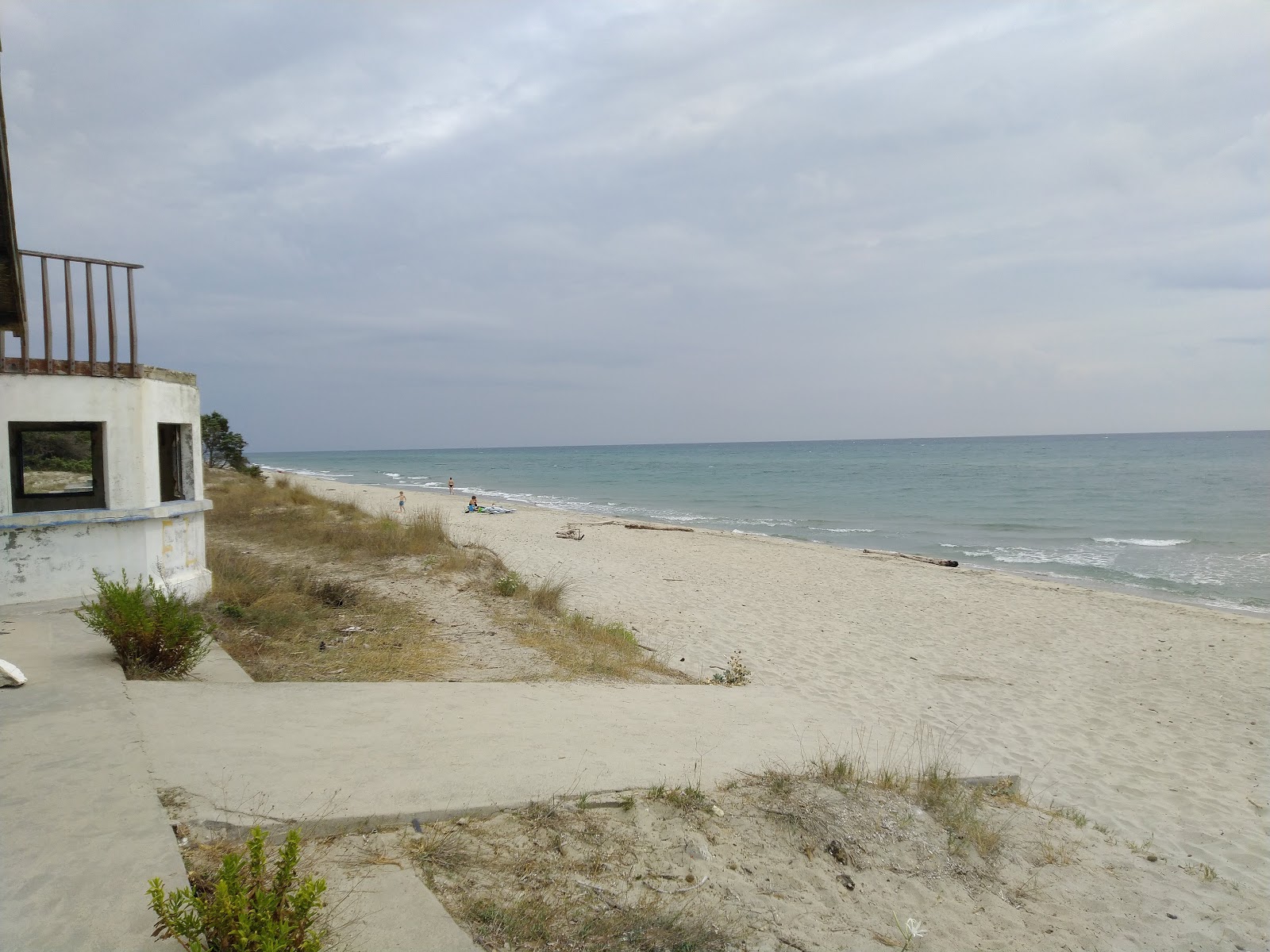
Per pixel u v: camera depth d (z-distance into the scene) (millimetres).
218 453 38969
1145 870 5285
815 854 4438
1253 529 28656
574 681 7648
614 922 3422
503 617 10297
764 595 15867
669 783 4867
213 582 10086
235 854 3412
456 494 46125
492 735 5441
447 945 2979
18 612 7516
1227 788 7129
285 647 7984
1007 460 88750
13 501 8406
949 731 8281
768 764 5566
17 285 6566
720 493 49188
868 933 3816
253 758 4480
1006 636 13008
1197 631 13430
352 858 3551
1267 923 4695
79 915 2818
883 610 14781
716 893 3871
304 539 15625
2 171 5680
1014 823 5566
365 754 4773
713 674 9727
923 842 4816
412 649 8289
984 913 4250
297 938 2684
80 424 8234
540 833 4062
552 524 27250
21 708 5008
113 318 8242
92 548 8164
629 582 16703
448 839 3848
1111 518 32688
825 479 62500
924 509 37656
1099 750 8055
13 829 3414
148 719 4965
